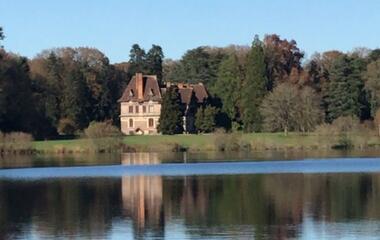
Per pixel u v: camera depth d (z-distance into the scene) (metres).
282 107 145.75
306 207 59.03
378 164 103.25
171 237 47.47
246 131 156.50
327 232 48.25
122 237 47.66
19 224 52.66
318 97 151.62
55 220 54.25
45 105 162.25
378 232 48.03
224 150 137.25
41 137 143.88
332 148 138.25
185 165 105.25
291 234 47.91
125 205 61.91
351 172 90.44
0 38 130.88
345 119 139.88
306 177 84.50
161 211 58.19
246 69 161.00
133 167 102.62
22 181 83.94
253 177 85.62
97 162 113.44
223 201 63.66
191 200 64.75
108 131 135.00
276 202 62.28
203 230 49.56
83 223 52.78
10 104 136.75
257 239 46.56
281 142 138.50
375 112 158.75
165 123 157.12
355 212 55.94
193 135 147.88
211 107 162.75
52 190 74.00
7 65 138.00
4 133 132.00
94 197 67.62
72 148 133.00
